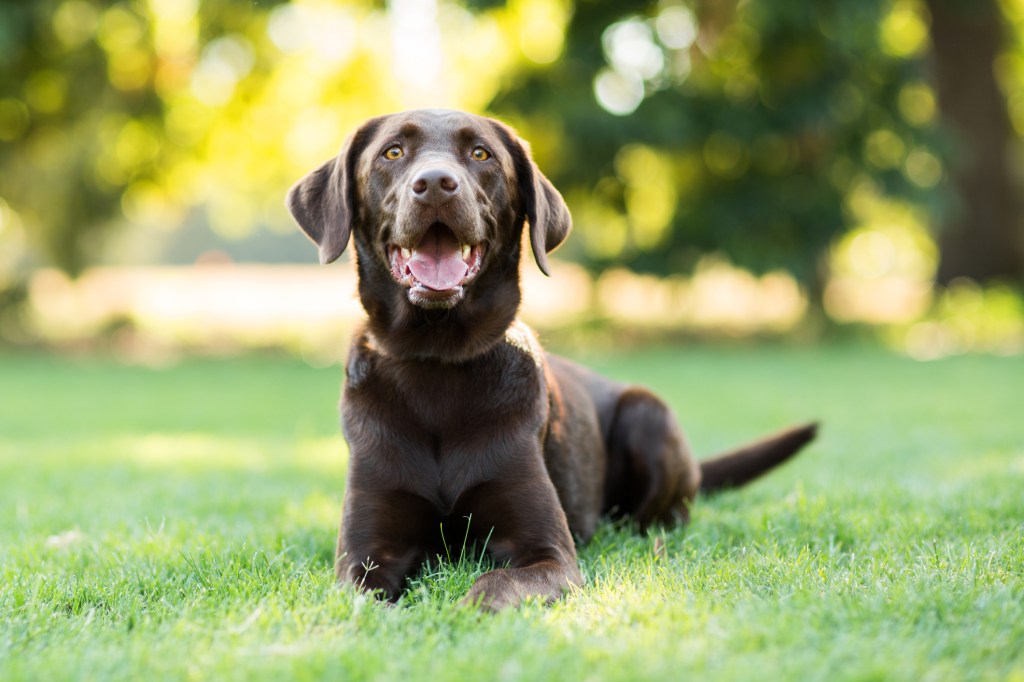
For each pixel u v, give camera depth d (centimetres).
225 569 358
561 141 1600
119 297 2488
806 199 1700
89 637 288
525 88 1591
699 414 922
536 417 381
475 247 376
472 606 296
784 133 1634
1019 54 2250
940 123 1777
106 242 1959
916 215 1758
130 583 347
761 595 316
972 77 1950
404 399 377
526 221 412
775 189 1695
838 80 1633
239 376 1405
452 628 285
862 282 2689
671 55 1633
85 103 1700
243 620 294
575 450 426
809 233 1708
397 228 368
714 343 1808
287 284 3984
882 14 1567
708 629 269
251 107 1898
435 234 373
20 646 281
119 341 1970
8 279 1955
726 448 726
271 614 295
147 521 439
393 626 287
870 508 472
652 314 2170
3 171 1786
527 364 387
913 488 519
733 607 298
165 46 1752
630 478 465
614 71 1603
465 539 373
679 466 465
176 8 1752
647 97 1593
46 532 467
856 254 2344
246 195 2247
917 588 309
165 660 264
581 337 1812
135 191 1878
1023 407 934
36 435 857
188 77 1778
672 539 428
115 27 1642
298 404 1082
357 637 277
